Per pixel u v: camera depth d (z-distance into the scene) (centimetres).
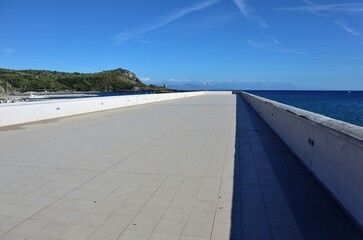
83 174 570
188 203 430
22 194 472
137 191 479
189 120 1371
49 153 738
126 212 404
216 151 746
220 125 1198
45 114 1408
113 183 518
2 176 561
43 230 359
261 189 481
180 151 749
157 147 797
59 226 368
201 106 2261
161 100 3084
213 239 333
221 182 517
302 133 624
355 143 349
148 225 367
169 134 995
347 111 3081
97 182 524
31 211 411
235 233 345
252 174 559
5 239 338
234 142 855
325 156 472
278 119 938
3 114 1179
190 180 529
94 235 346
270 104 1133
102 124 1248
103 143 855
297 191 470
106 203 434
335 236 334
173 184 509
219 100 3119
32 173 579
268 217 383
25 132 1048
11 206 427
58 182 526
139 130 1084
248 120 1360
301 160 626
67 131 1069
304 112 641
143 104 2514
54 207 423
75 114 1623
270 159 665
